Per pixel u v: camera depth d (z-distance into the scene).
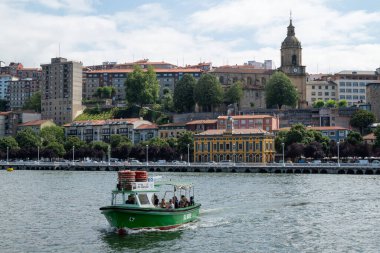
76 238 81.94
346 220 97.25
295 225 92.19
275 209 110.44
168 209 87.25
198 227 90.12
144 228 86.00
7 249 75.50
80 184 176.62
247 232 86.12
